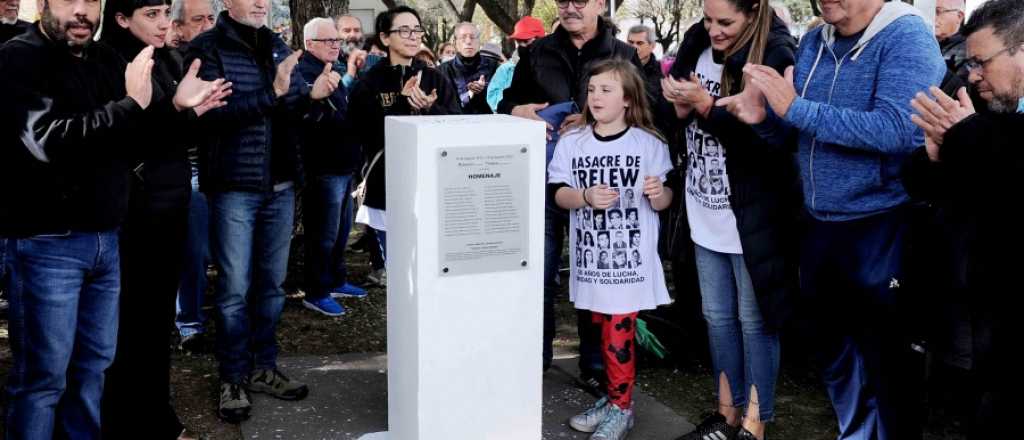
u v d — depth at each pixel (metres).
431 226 3.01
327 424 3.76
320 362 4.57
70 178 2.67
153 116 2.82
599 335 4.16
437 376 3.13
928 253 3.21
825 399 4.14
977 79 2.40
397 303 3.26
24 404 2.79
